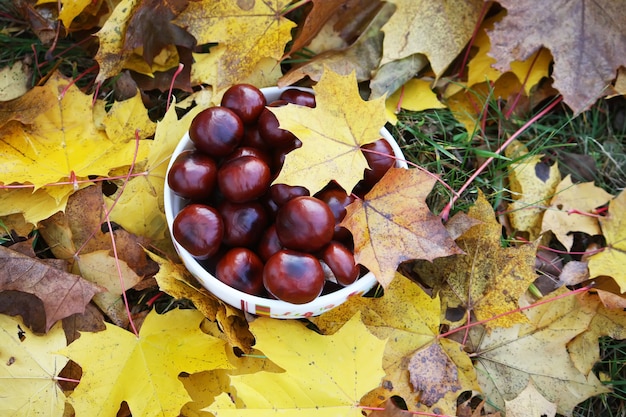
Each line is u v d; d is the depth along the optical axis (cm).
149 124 53
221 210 47
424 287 53
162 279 48
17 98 51
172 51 56
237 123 47
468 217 51
